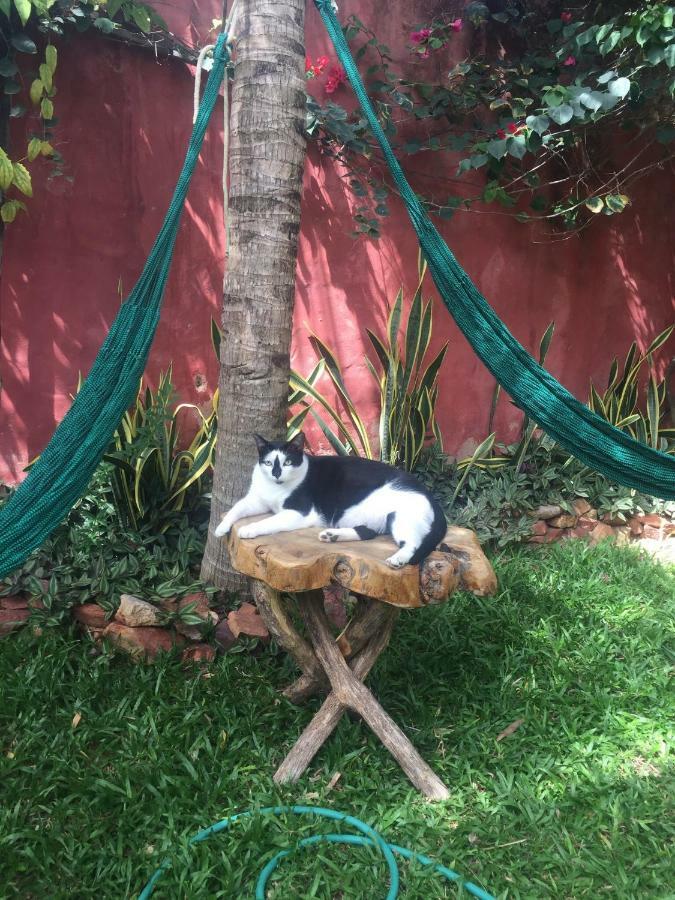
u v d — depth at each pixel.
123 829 1.15
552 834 1.18
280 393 1.74
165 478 1.96
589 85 2.44
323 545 1.31
